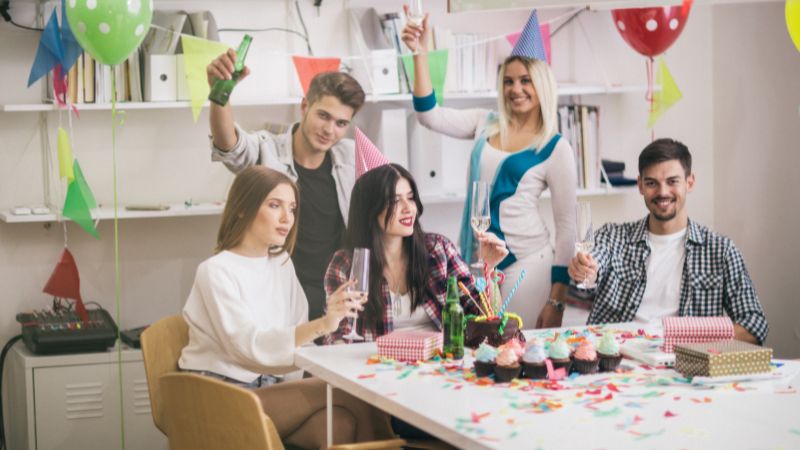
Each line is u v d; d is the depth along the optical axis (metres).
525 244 3.77
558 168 3.73
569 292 3.93
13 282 4.14
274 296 3.08
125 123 4.19
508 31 4.61
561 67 4.70
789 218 4.38
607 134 4.75
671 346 2.62
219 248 3.10
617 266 3.41
